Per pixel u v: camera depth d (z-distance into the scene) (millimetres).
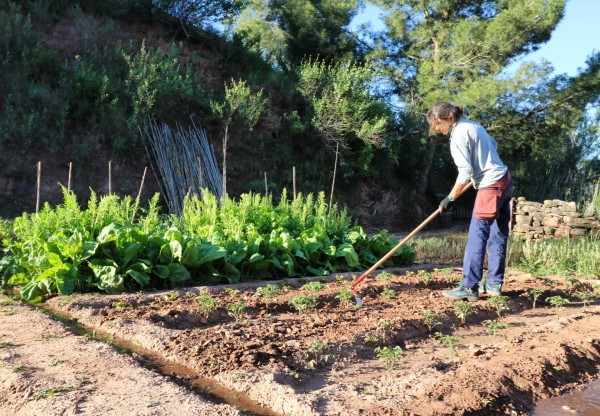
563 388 3379
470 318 5000
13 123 13695
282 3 24172
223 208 8078
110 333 4133
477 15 23031
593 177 26078
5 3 16250
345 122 19141
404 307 5180
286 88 19938
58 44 16234
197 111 17156
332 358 3670
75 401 2744
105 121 15016
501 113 22328
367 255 8492
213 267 6480
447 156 25969
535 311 5590
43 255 5441
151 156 15453
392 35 23328
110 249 5844
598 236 13742
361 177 20609
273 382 3086
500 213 5641
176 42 18703
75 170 14164
